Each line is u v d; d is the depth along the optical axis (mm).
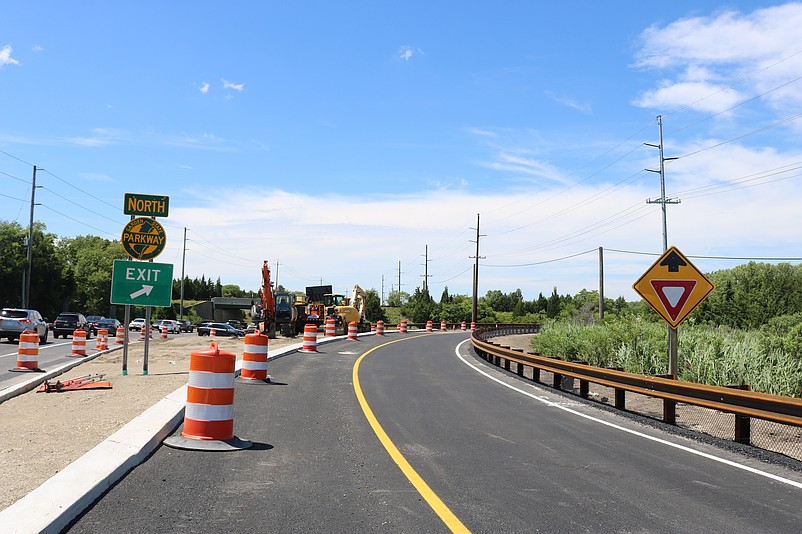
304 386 15609
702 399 10469
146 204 17125
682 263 13414
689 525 5910
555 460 8508
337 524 5637
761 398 9148
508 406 13617
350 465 7871
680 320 13320
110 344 35938
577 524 5832
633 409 16016
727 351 20250
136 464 7516
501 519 5910
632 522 5941
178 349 29359
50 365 22094
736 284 63719
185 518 5652
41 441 8539
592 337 27141
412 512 6047
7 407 12086
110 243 111375
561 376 17156
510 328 67438
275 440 9203
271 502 6227
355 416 11523
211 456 8062
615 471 7977
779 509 6508
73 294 84562
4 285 70188
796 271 62906
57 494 5840
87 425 9648
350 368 20922
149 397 12383
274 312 40750
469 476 7508
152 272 17031
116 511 5789
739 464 8562
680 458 8852
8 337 33469
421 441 9484
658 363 21281
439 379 18812
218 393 8789
